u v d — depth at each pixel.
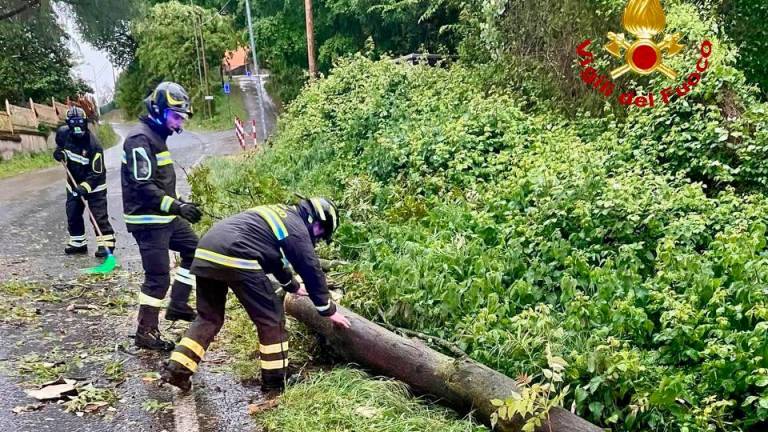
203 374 4.28
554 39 9.80
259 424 3.66
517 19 10.73
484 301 4.53
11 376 4.12
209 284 3.93
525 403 3.04
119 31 30.89
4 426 3.52
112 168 16.86
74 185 7.04
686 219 5.09
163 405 3.84
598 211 5.28
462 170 7.35
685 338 3.75
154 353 4.62
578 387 3.42
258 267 3.83
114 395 3.95
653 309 4.11
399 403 3.70
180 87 4.57
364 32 28.36
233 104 41.00
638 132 7.22
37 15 24.41
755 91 7.28
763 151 6.17
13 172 17.28
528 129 8.18
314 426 3.51
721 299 3.89
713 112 6.56
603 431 3.13
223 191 9.28
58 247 7.74
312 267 3.82
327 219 4.11
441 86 10.82
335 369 4.18
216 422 3.68
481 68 11.41
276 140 14.33
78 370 4.29
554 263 4.94
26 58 30.30
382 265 5.16
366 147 9.09
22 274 6.48
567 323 3.99
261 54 33.72
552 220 5.38
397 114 9.92
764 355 3.39
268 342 3.96
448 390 3.64
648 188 5.65
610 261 4.59
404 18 24.41
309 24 21.62
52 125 25.41
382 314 4.54
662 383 3.26
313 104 12.70
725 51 7.35
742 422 3.33
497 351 3.87
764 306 3.71
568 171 6.14
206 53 43.12
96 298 5.79
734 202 5.46
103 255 7.23
